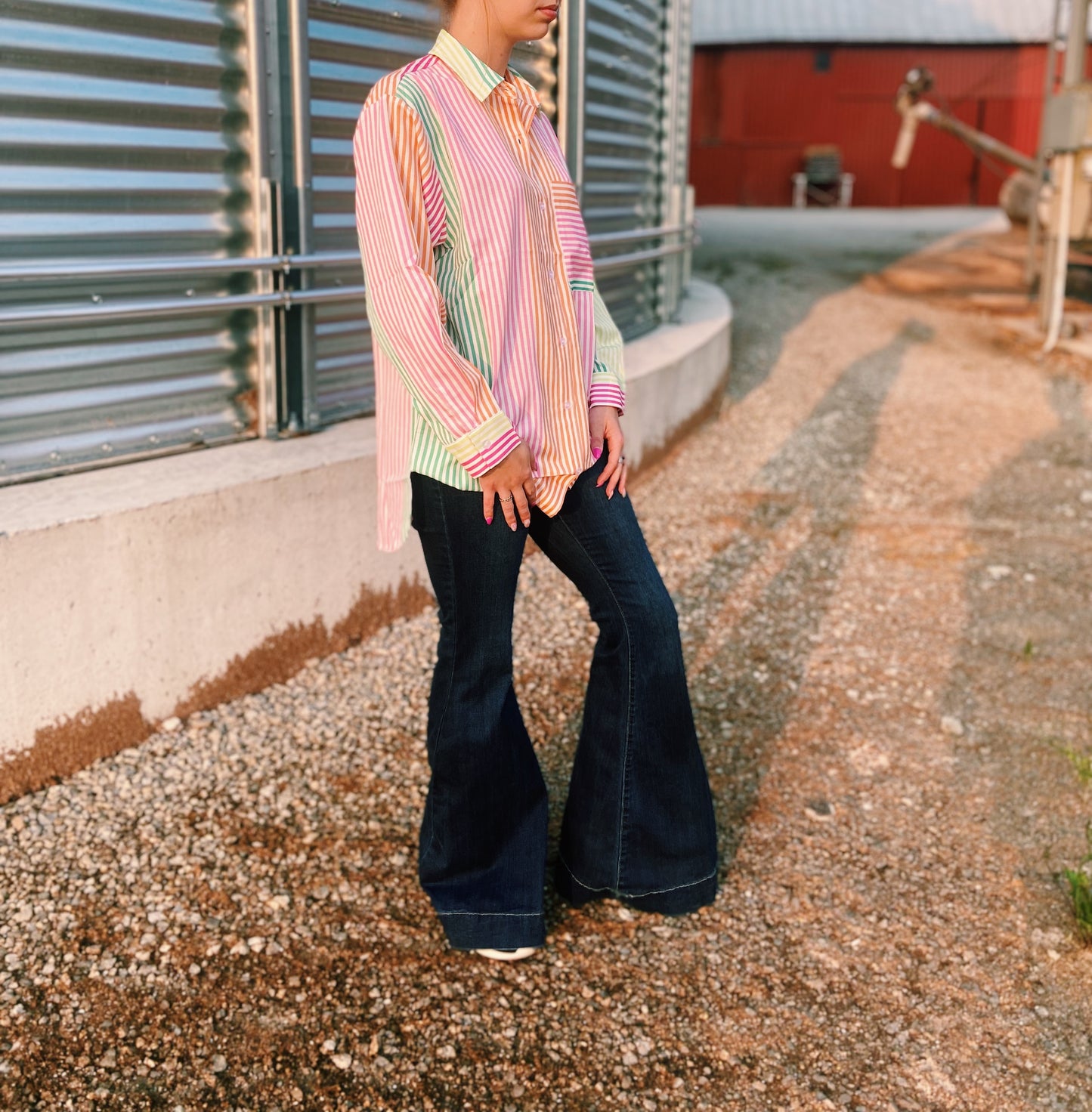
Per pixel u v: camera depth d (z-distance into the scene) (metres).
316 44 3.26
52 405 2.86
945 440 5.73
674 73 5.69
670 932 2.33
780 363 6.89
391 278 1.72
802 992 2.19
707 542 4.43
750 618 3.80
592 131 4.88
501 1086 1.95
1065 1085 1.98
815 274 9.48
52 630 2.59
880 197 22.08
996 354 7.30
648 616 2.03
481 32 1.81
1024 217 10.60
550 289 1.90
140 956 2.18
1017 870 2.55
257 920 2.30
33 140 2.66
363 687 3.19
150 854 2.46
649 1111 1.92
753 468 5.28
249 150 3.14
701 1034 2.08
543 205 1.90
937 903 2.44
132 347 3.00
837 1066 2.02
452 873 2.15
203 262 2.92
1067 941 2.32
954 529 4.64
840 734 3.10
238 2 3.01
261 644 3.10
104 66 2.76
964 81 21.47
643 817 2.18
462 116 1.79
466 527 1.89
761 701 3.27
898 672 3.46
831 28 21.34
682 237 5.97
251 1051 2.00
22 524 2.51
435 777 2.11
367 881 2.43
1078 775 2.92
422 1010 2.11
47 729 2.63
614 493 2.04
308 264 3.17
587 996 2.16
